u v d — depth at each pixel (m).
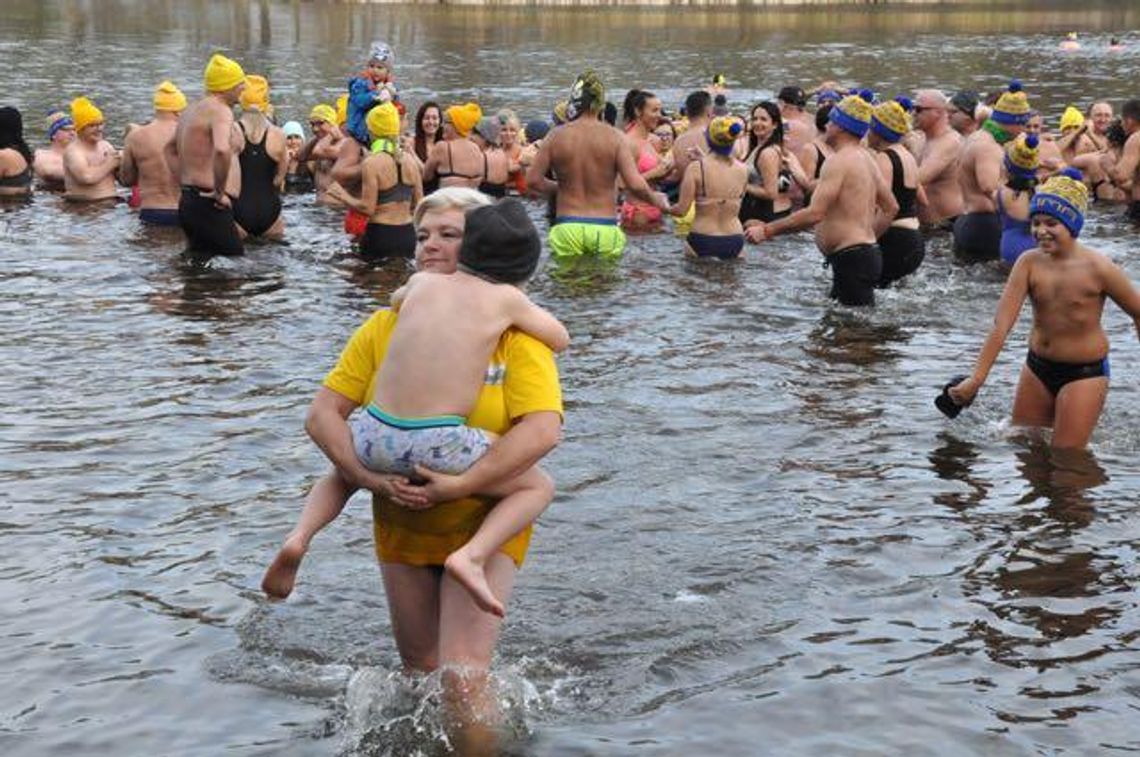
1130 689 5.14
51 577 6.00
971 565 6.24
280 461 7.48
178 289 11.73
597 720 4.86
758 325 10.89
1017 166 13.12
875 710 4.96
